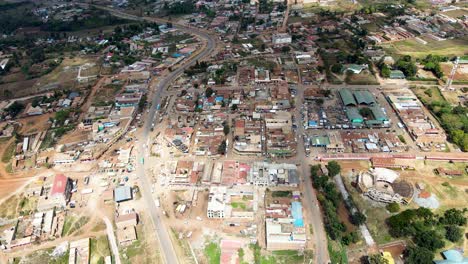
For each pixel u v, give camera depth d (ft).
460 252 472.03
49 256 492.13
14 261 489.26
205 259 478.59
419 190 571.69
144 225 532.73
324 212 538.47
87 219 548.31
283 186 588.91
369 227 517.14
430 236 476.54
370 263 453.58
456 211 515.50
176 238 509.76
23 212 563.89
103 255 489.67
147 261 478.59
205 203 566.36
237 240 501.97
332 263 462.19
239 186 591.37
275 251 485.15
